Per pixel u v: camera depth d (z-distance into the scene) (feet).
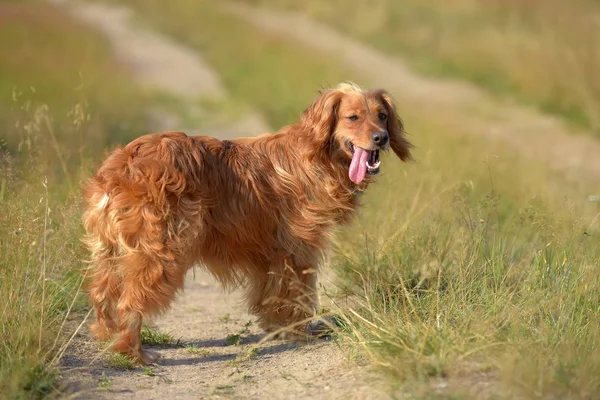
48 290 25.82
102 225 22.68
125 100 74.95
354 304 26.86
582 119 75.36
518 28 106.73
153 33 127.24
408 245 28.76
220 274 25.49
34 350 21.90
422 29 115.34
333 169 25.75
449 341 20.79
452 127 66.64
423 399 17.98
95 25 129.59
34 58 92.07
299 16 135.44
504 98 82.74
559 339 21.27
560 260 25.99
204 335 27.02
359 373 20.90
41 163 34.86
